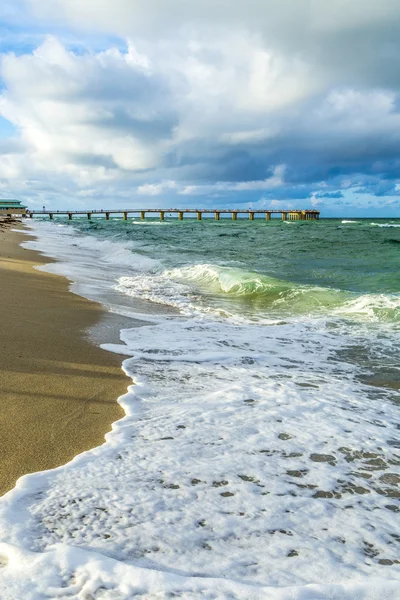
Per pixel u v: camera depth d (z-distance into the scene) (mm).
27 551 1943
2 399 3924
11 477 2697
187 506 2400
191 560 1968
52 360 5066
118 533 2139
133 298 9789
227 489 2596
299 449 3162
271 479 2736
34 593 1707
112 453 2992
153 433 3334
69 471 2746
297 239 32625
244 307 9266
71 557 1899
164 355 5570
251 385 4551
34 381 4383
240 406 3947
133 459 2916
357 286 12109
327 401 4172
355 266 16734
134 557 1971
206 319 7969
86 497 2451
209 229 51750
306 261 18578
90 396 4082
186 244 27188
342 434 3436
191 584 1779
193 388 4410
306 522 2314
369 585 1804
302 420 3686
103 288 10875
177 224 74812
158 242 28500
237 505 2434
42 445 3131
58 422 3516
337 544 2143
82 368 4867
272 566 1954
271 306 9344
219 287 11617
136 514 2305
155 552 2012
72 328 6641
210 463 2904
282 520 2318
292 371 5164
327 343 6480
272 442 3252
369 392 4516
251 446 3174
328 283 12828
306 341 6570
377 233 41406
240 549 2064
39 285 10422
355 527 2289
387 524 2328
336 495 2596
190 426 3482
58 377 4539
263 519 2316
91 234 38688
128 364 5113
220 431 3406
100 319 7434
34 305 8070
